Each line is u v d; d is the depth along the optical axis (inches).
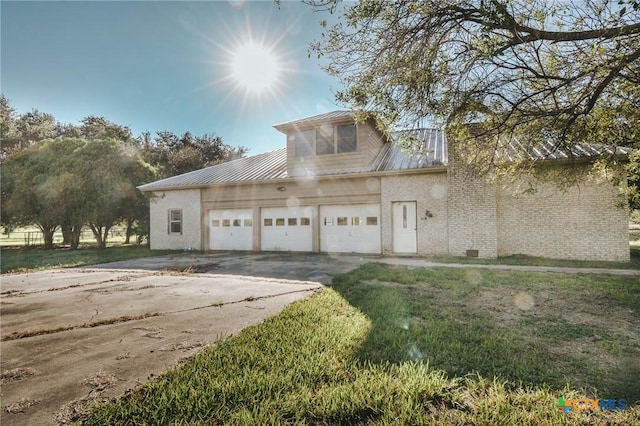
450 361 118.2
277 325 159.3
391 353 124.6
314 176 522.6
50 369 119.3
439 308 187.6
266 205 576.4
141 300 228.8
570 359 119.9
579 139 201.8
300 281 290.7
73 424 85.6
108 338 151.7
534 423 83.0
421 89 184.9
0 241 1077.1
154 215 668.7
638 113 175.9
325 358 119.9
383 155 556.4
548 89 181.8
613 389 99.0
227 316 184.2
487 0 152.6
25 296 250.7
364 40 181.5
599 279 265.7
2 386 107.0
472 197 429.1
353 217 517.3
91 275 352.8
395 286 251.1
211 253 570.9
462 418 85.0
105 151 705.6
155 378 109.5
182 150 1196.5
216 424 83.7
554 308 187.6
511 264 364.8
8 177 706.8
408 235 478.3
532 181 406.3
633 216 497.4
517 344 133.3
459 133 209.5
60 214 690.8
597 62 156.1
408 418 84.6
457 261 394.9
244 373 108.7
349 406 89.1
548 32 161.5
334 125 543.8
